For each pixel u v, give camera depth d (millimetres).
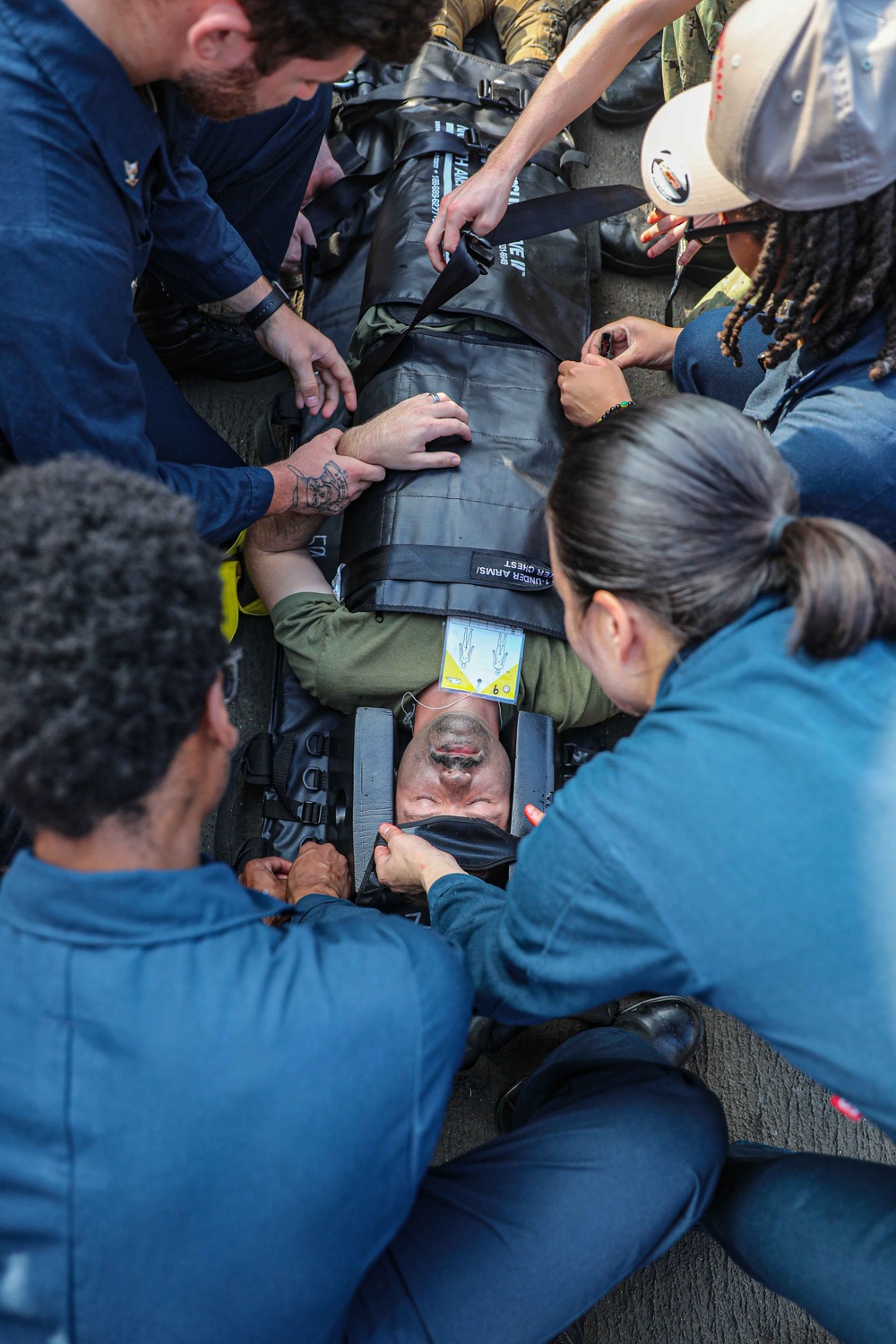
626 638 1052
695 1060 2006
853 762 931
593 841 1004
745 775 949
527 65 2400
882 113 1122
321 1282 932
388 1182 956
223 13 1063
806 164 1168
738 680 983
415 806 1825
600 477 1000
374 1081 929
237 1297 896
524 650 1901
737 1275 1800
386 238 2137
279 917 1484
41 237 1253
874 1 1127
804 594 923
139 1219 858
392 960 988
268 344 2016
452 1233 1167
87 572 783
